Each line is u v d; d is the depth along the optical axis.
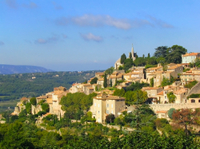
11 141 141.38
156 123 168.62
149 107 183.62
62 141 161.12
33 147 147.25
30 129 192.88
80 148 130.62
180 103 187.88
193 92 199.50
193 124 166.88
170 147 118.00
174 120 171.50
